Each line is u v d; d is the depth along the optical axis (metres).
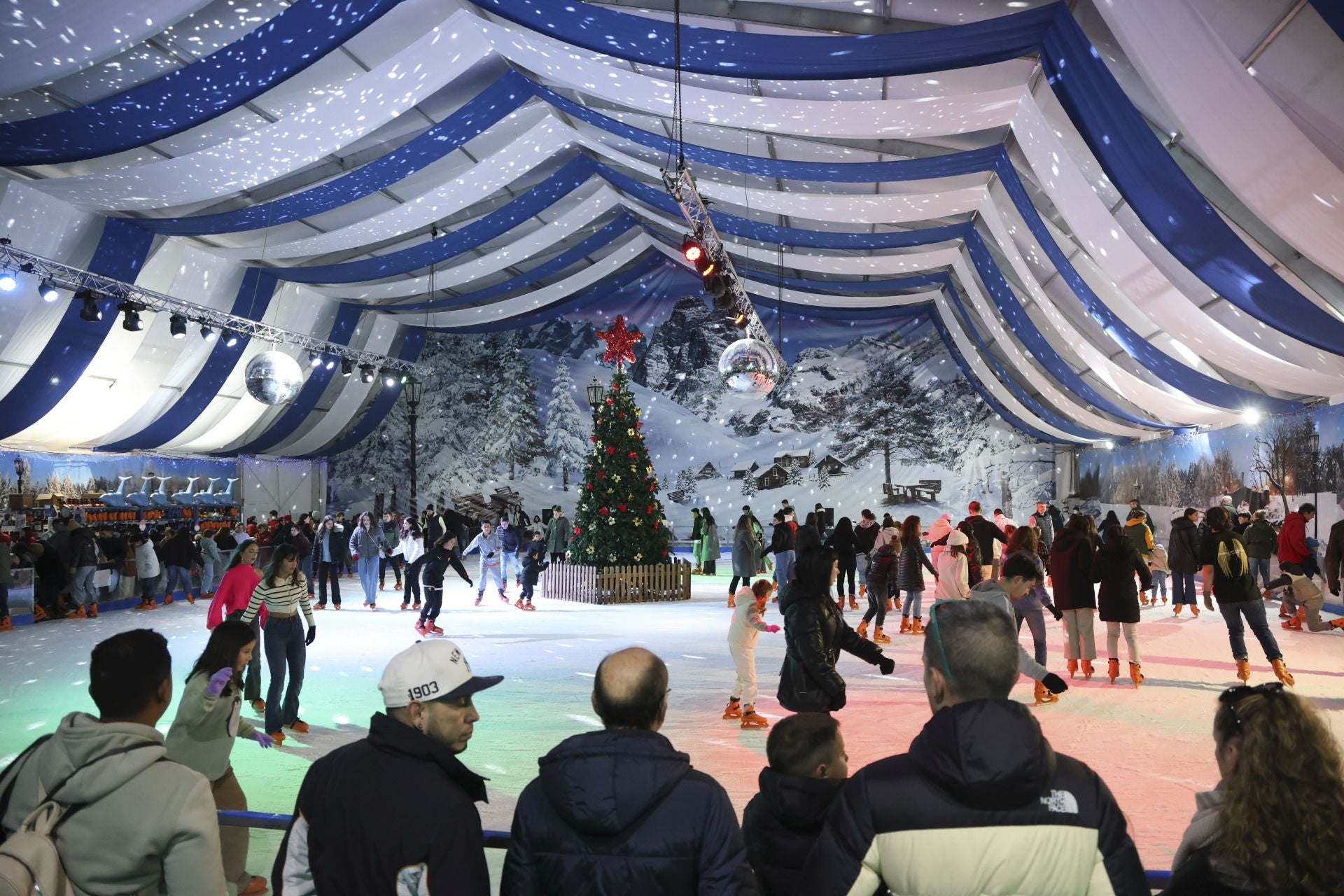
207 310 17.64
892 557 10.84
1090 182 9.84
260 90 10.30
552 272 23.20
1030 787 1.55
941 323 26.17
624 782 1.81
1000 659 1.68
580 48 10.83
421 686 1.93
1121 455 21.16
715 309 28.53
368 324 25.06
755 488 27.92
